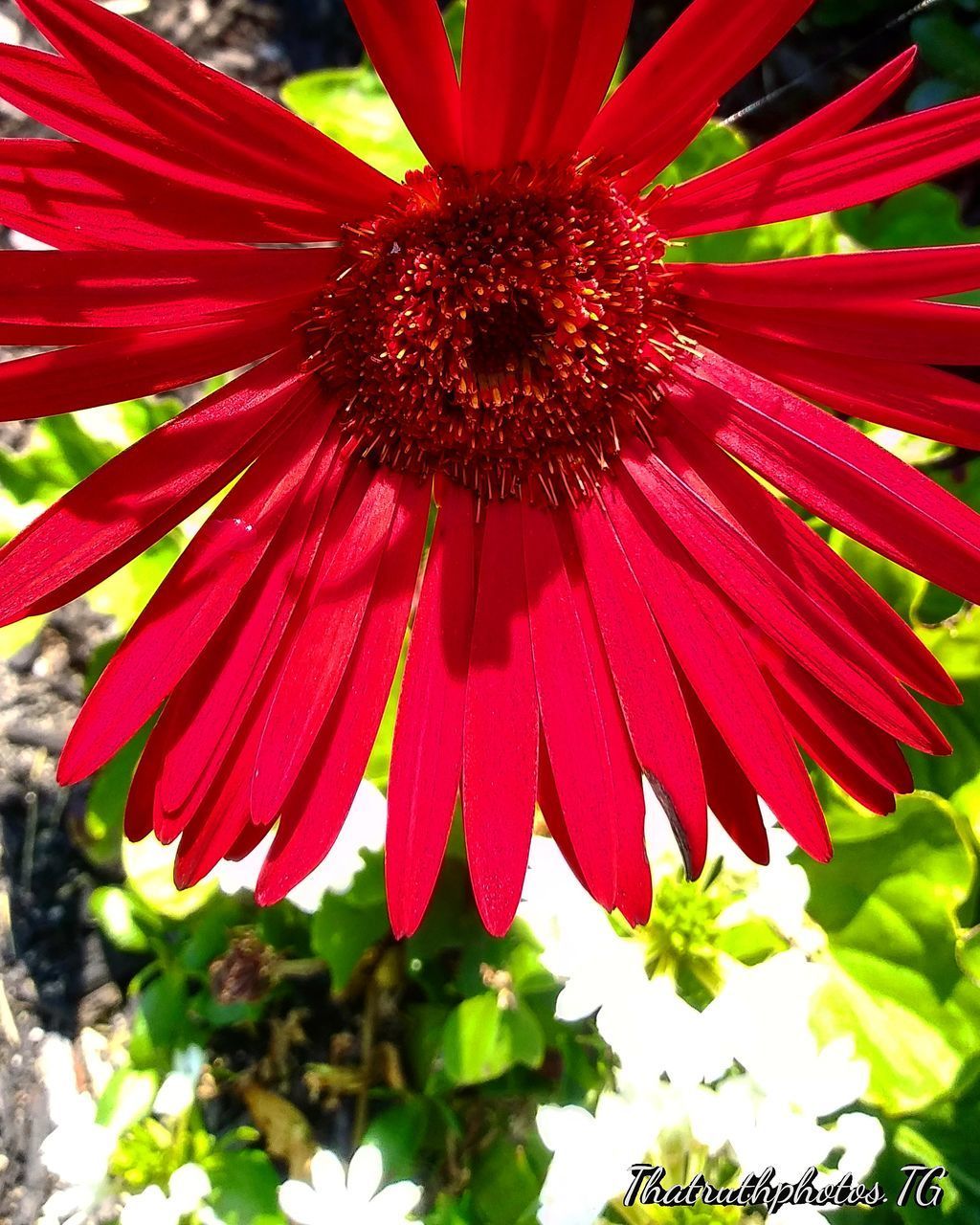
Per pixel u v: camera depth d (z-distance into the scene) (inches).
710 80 3.1
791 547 3.8
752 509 3.8
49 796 5.8
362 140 5.0
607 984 3.9
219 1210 4.5
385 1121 4.8
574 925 4.0
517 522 4.1
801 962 3.9
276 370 3.6
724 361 3.8
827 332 3.5
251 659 3.6
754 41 3.0
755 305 3.5
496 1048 4.4
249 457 3.6
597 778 3.8
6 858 5.7
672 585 3.9
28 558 3.2
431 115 3.1
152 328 3.2
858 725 3.7
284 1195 4.1
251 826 3.6
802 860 4.7
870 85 2.9
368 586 3.9
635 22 6.3
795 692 3.8
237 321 3.4
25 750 5.8
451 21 5.0
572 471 4.0
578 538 4.0
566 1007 3.9
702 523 3.8
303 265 3.5
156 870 4.8
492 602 4.0
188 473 3.5
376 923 4.8
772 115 6.3
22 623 5.1
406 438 4.0
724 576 3.8
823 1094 3.8
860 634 3.7
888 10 6.0
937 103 5.9
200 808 3.6
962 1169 4.6
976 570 3.5
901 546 3.5
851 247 5.2
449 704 3.9
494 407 3.9
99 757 3.3
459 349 3.8
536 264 3.5
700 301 3.7
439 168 3.3
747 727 3.7
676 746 3.7
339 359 3.7
